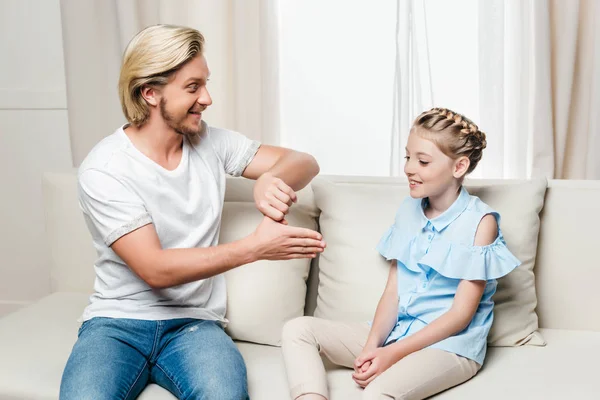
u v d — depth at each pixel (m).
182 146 1.61
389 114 2.41
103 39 2.46
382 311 1.58
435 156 1.48
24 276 2.91
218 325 1.67
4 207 2.86
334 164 2.49
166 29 1.47
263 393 1.42
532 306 1.67
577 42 2.15
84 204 1.50
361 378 1.40
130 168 1.49
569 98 2.16
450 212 1.55
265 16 2.29
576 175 2.23
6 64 2.74
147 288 1.53
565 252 1.73
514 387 1.40
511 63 2.20
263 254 1.39
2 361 1.54
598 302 1.72
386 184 1.89
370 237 1.71
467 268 1.48
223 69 2.40
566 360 1.54
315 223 1.86
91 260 1.99
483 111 2.21
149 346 1.48
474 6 2.27
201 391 1.33
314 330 1.51
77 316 1.82
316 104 2.45
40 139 2.78
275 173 1.62
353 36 2.38
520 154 2.22
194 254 1.38
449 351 1.43
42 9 2.68
